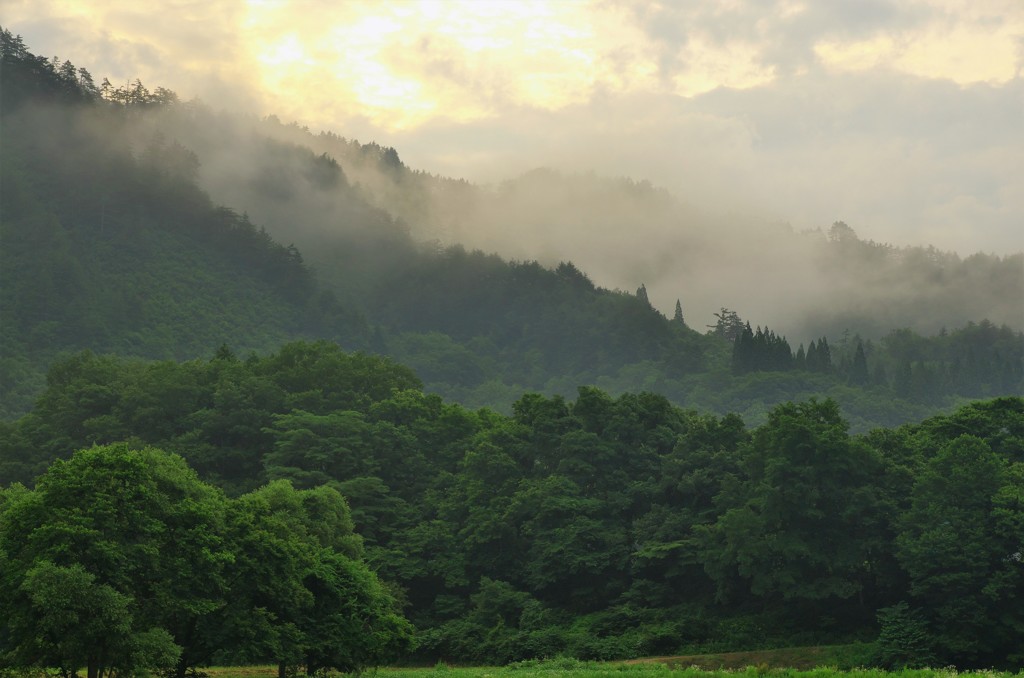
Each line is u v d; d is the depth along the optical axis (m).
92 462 61.12
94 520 57.97
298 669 77.38
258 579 66.81
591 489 118.06
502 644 98.50
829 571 95.25
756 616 98.38
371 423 141.62
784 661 87.00
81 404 150.12
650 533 108.12
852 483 97.50
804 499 94.75
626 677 74.75
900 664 82.19
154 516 62.19
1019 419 101.12
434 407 150.25
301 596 68.88
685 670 80.69
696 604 102.19
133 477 61.31
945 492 88.19
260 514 71.12
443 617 109.69
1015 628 81.56
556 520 111.69
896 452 102.38
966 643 81.56
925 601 90.31
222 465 138.25
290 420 133.50
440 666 92.19
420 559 112.81
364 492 119.44
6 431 148.00
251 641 64.38
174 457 69.81
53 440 142.38
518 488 117.75
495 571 113.25
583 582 110.88
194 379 155.25
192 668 67.44
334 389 162.62
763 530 97.06
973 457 88.38
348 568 74.19
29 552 57.28
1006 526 83.75
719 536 101.06
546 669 86.75
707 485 110.19
